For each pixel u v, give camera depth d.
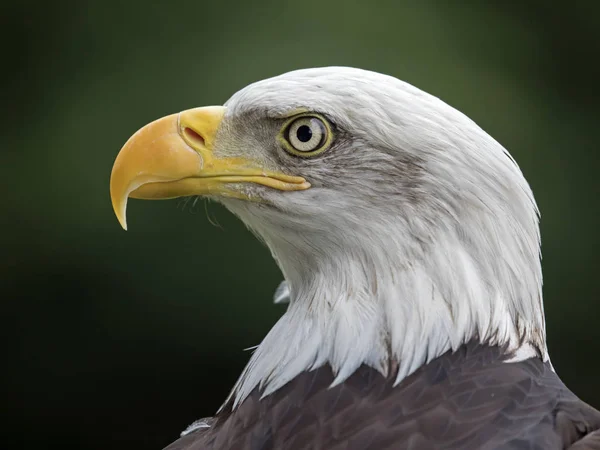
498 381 6.98
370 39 18.02
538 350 7.46
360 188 7.50
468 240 7.29
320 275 7.78
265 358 7.71
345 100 7.53
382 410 6.95
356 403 7.05
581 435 6.80
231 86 17.91
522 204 7.40
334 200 7.58
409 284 7.32
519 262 7.36
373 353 7.26
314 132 7.62
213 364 17.75
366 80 7.57
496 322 7.26
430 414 6.82
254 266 17.33
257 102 7.78
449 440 6.64
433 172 7.32
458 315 7.22
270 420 7.24
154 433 18.42
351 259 7.59
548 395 7.00
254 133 7.84
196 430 8.61
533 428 6.70
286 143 7.71
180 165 7.89
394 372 7.18
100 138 18.23
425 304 7.25
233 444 7.28
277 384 7.44
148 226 17.38
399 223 7.40
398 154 7.39
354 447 6.77
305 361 7.43
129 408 18.36
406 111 7.41
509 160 7.45
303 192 7.67
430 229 7.34
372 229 7.46
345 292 7.54
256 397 7.52
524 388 6.96
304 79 7.73
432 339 7.19
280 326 7.84
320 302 7.64
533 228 7.48
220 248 17.34
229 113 7.97
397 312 7.29
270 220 7.86
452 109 7.46
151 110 18.17
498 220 7.31
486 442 6.60
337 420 6.99
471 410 6.80
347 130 7.52
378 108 7.44
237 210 8.11
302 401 7.23
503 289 7.32
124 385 18.19
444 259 7.29
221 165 7.88
